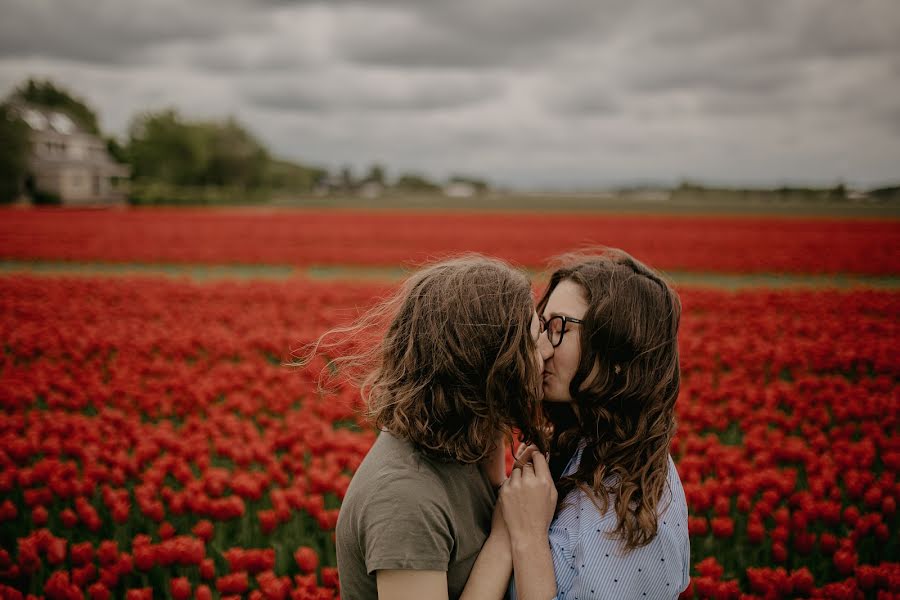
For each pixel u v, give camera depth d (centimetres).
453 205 7656
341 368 192
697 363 727
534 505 165
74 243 2336
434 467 158
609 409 178
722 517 383
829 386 616
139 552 329
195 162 9069
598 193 14838
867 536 379
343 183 15988
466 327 158
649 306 181
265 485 421
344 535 158
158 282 1298
